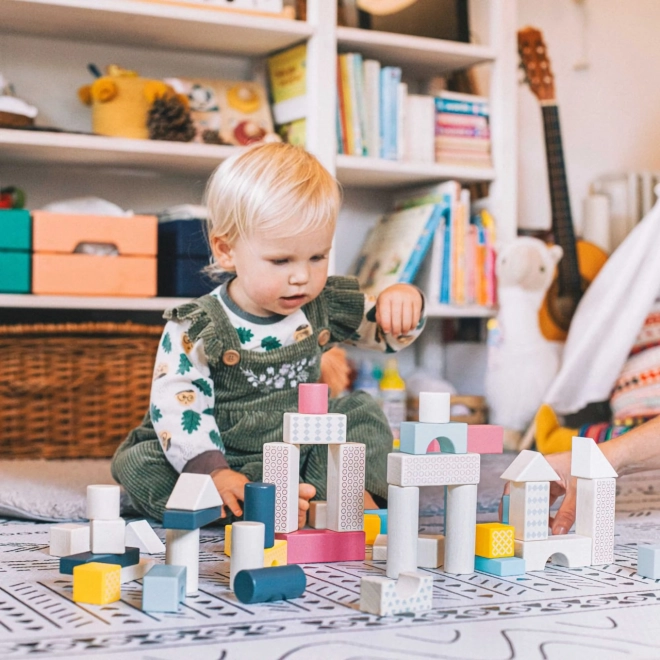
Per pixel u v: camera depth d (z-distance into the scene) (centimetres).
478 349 242
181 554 84
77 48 221
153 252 197
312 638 71
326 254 117
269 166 114
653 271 203
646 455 111
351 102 219
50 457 192
